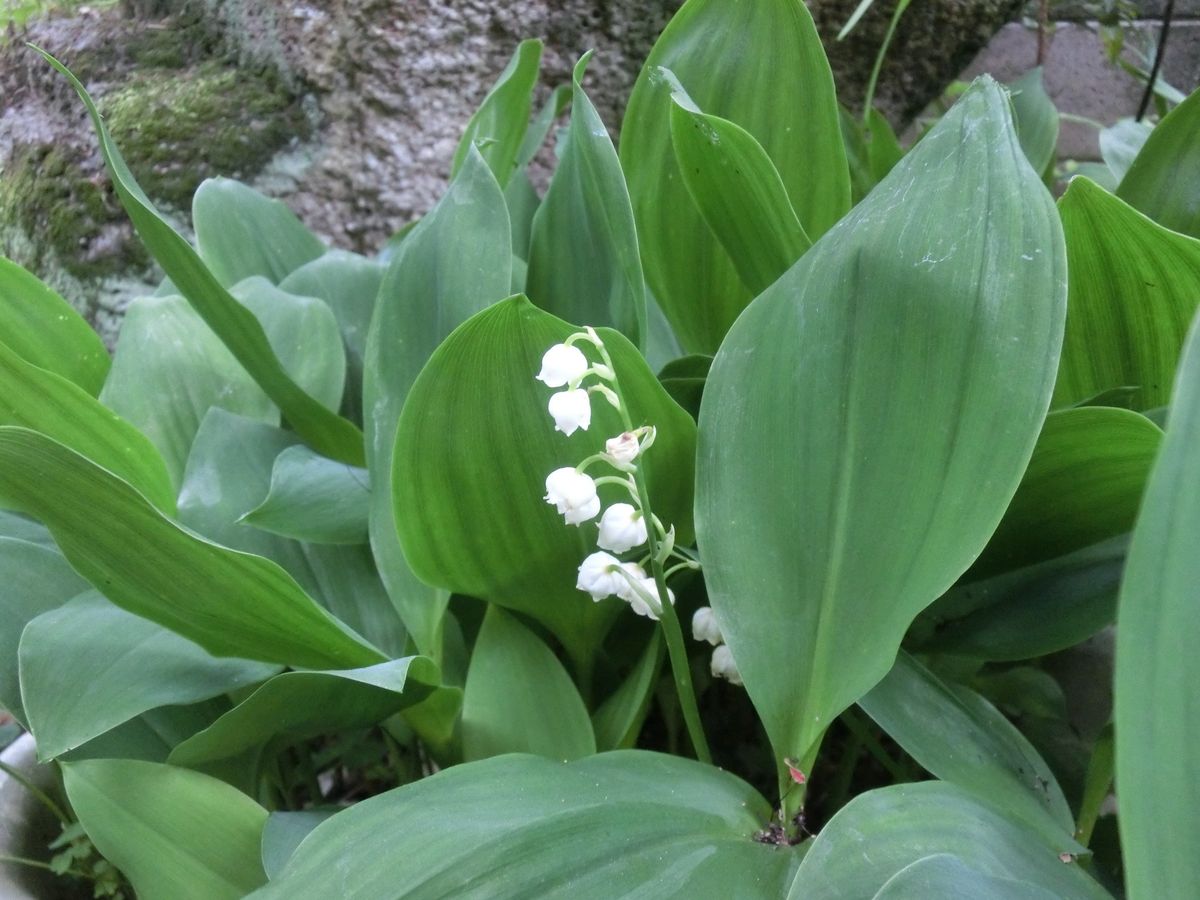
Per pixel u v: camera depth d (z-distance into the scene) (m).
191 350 0.29
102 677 0.20
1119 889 0.19
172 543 0.17
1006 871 0.14
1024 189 0.16
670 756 0.18
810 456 0.17
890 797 0.15
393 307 0.23
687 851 0.16
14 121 0.46
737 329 0.19
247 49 0.44
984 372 0.16
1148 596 0.11
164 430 0.27
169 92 0.43
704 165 0.21
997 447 0.15
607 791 0.17
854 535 0.17
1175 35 0.54
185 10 0.46
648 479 0.21
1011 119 0.17
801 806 0.17
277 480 0.23
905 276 0.17
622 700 0.23
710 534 0.18
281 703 0.19
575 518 0.18
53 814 0.24
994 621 0.21
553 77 0.45
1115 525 0.20
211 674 0.21
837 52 0.45
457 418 0.19
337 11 0.42
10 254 0.43
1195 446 0.11
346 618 0.24
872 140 0.35
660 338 0.31
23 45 0.47
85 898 0.24
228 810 0.19
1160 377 0.22
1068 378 0.23
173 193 0.41
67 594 0.23
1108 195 0.19
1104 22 0.53
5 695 0.21
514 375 0.19
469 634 0.26
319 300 0.29
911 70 0.47
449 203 0.23
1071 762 0.25
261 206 0.34
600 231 0.24
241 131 0.43
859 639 0.16
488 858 0.15
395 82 0.43
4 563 0.23
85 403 0.22
